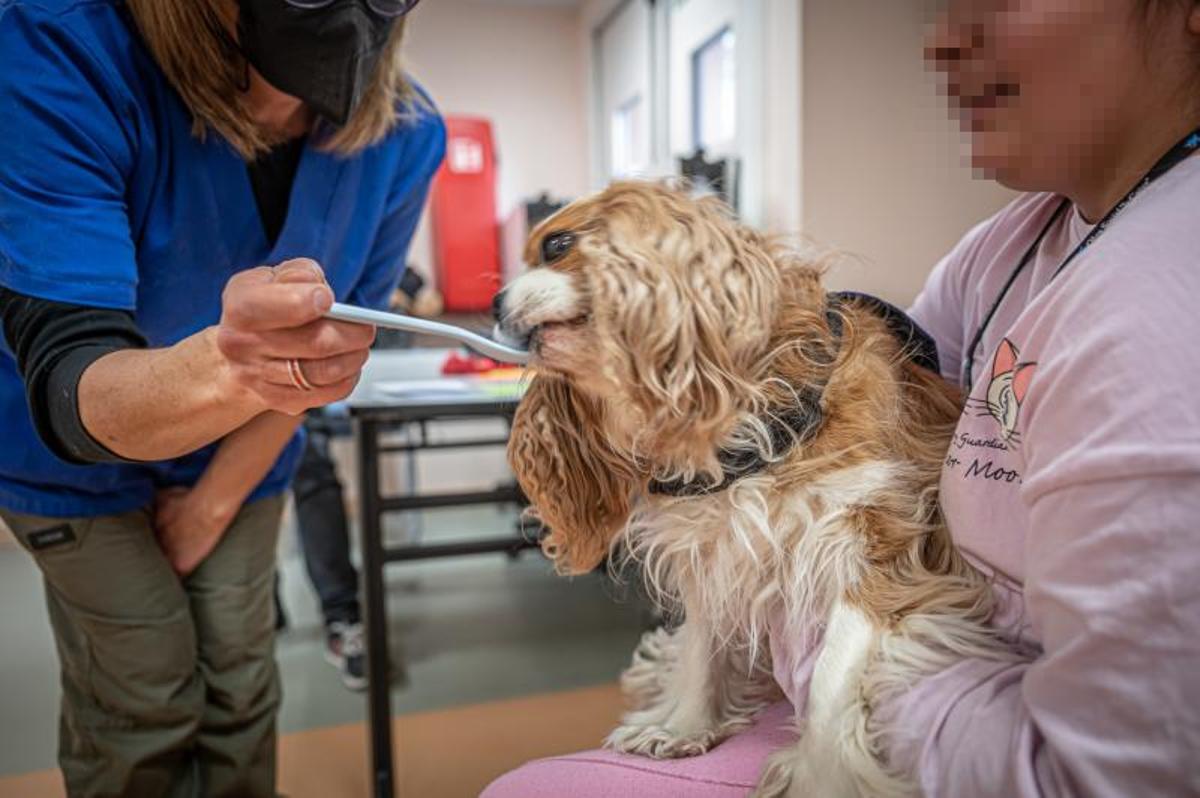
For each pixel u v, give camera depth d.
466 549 1.56
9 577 2.88
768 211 2.02
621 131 3.67
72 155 0.77
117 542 1.06
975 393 0.64
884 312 0.81
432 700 1.93
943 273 0.94
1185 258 0.45
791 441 0.69
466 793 1.53
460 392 1.67
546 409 0.79
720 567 0.74
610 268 0.61
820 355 0.71
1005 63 0.53
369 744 1.59
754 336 0.62
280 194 1.02
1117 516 0.42
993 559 0.59
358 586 2.30
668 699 0.85
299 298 0.53
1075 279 0.51
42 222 0.73
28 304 0.72
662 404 0.60
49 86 0.76
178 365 0.60
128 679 1.09
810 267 0.74
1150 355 0.43
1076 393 0.46
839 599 0.67
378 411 1.44
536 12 3.99
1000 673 0.55
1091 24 0.50
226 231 0.96
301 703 1.97
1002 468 0.59
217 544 1.20
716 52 2.56
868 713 0.60
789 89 1.90
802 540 0.69
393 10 0.85
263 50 0.83
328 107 0.87
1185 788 0.39
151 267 0.94
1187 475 0.40
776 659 0.73
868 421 0.71
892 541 0.68
